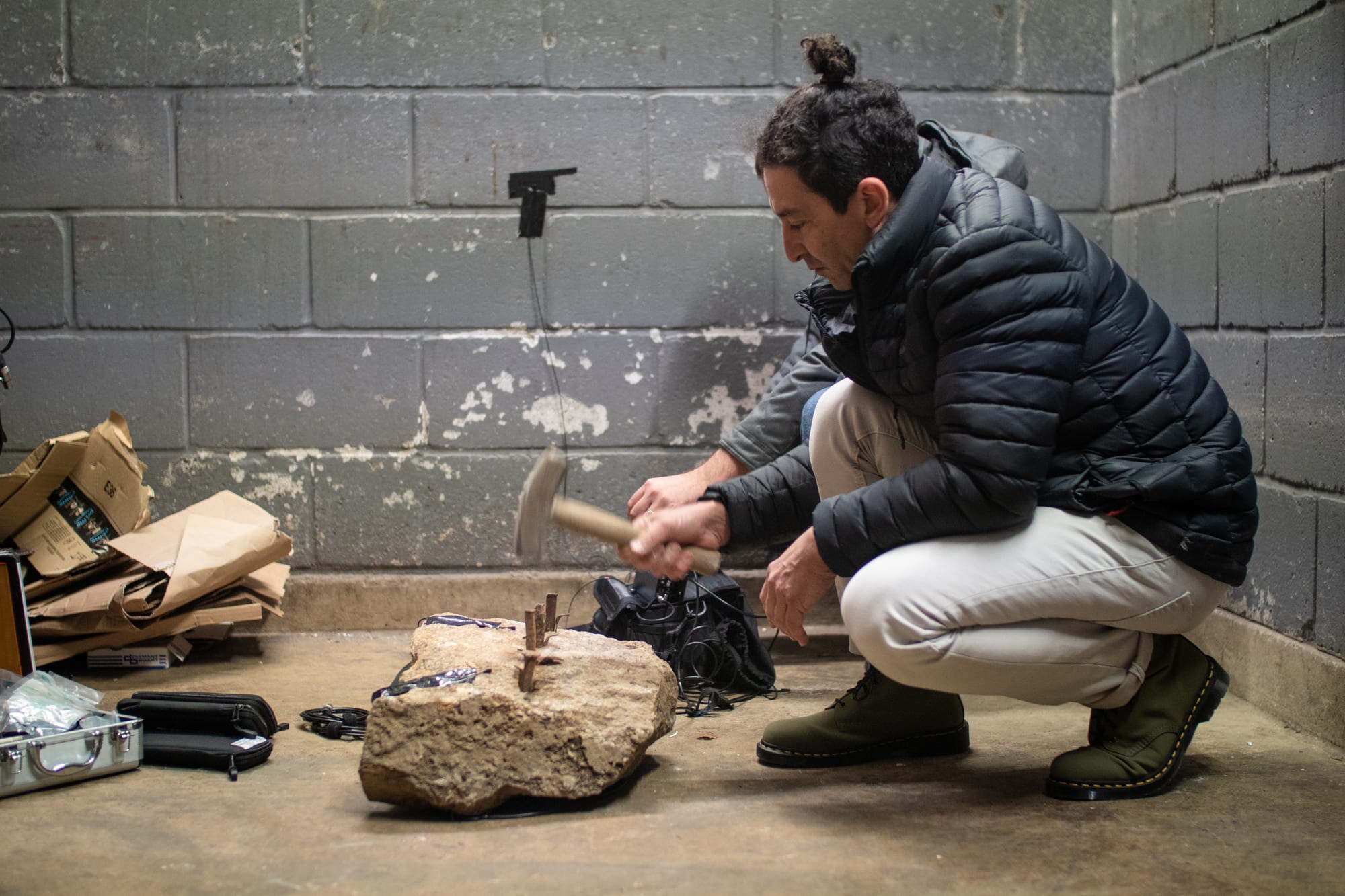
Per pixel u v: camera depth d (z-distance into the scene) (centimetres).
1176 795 200
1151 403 185
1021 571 182
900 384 193
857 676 297
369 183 338
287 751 229
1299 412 248
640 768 217
